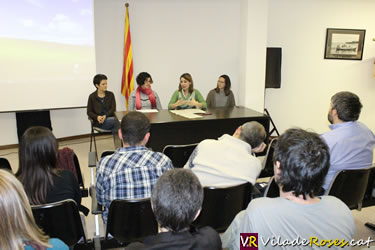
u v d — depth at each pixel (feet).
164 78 18.22
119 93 17.90
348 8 18.53
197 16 17.94
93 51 15.39
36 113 14.82
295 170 3.38
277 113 19.25
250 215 3.46
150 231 5.83
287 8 17.95
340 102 6.66
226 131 12.42
